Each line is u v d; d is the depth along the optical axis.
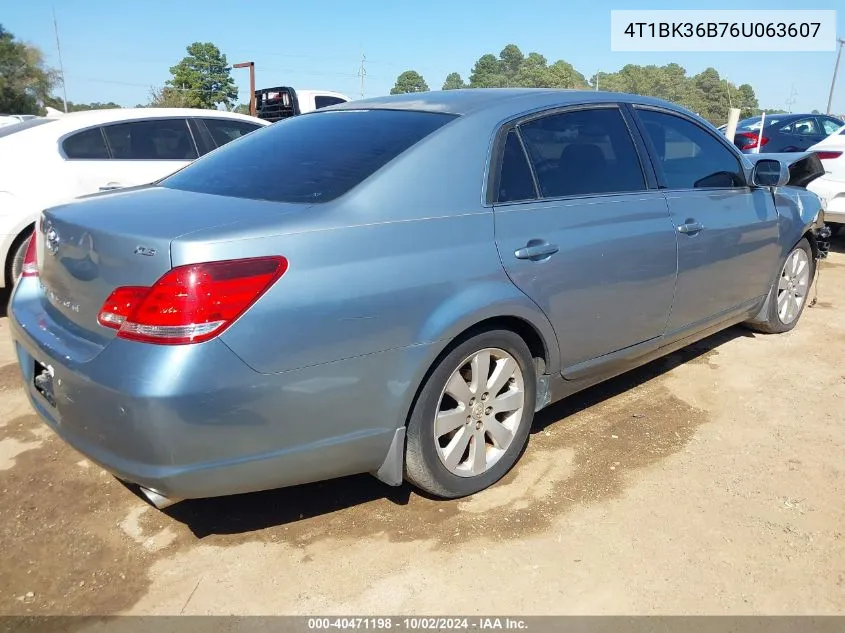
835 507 2.82
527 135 2.99
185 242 2.08
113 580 2.42
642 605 2.28
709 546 2.57
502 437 2.93
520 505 2.83
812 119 11.98
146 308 2.08
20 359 2.72
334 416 2.33
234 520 2.75
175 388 2.03
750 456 3.23
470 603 2.29
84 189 5.58
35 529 2.70
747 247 4.10
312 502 2.87
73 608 2.29
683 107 3.88
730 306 4.14
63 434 2.34
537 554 2.53
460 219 2.61
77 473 3.10
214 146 6.54
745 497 2.89
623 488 2.96
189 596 2.34
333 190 2.47
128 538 2.64
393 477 2.57
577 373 3.20
